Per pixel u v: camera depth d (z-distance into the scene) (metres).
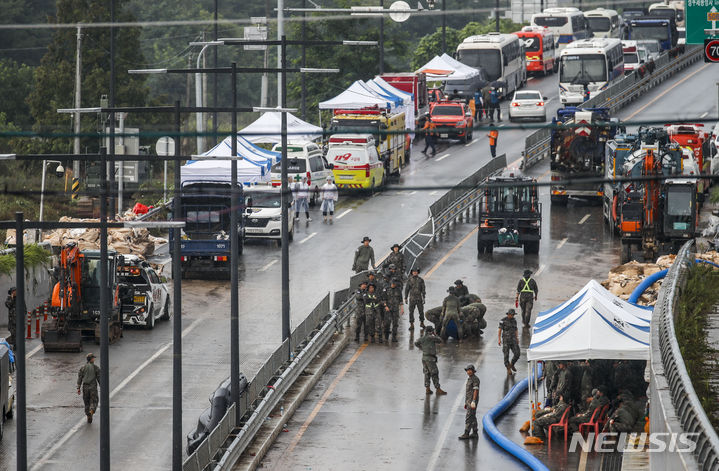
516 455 121.94
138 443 126.06
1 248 197.25
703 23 145.38
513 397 139.12
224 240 194.75
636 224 196.12
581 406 128.25
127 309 166.62
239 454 119.38
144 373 148.75
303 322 153.75
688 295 139.75
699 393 99.19
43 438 126.75
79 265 157.38
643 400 130.00
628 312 133.62
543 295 183.62
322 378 149.50
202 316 175.00
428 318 168.38
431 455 123.50
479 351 160.12
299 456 123.44
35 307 177.88
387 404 140.00
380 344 163.88
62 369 150.12
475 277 194.62
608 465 118.12
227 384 127.81
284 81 170.88
